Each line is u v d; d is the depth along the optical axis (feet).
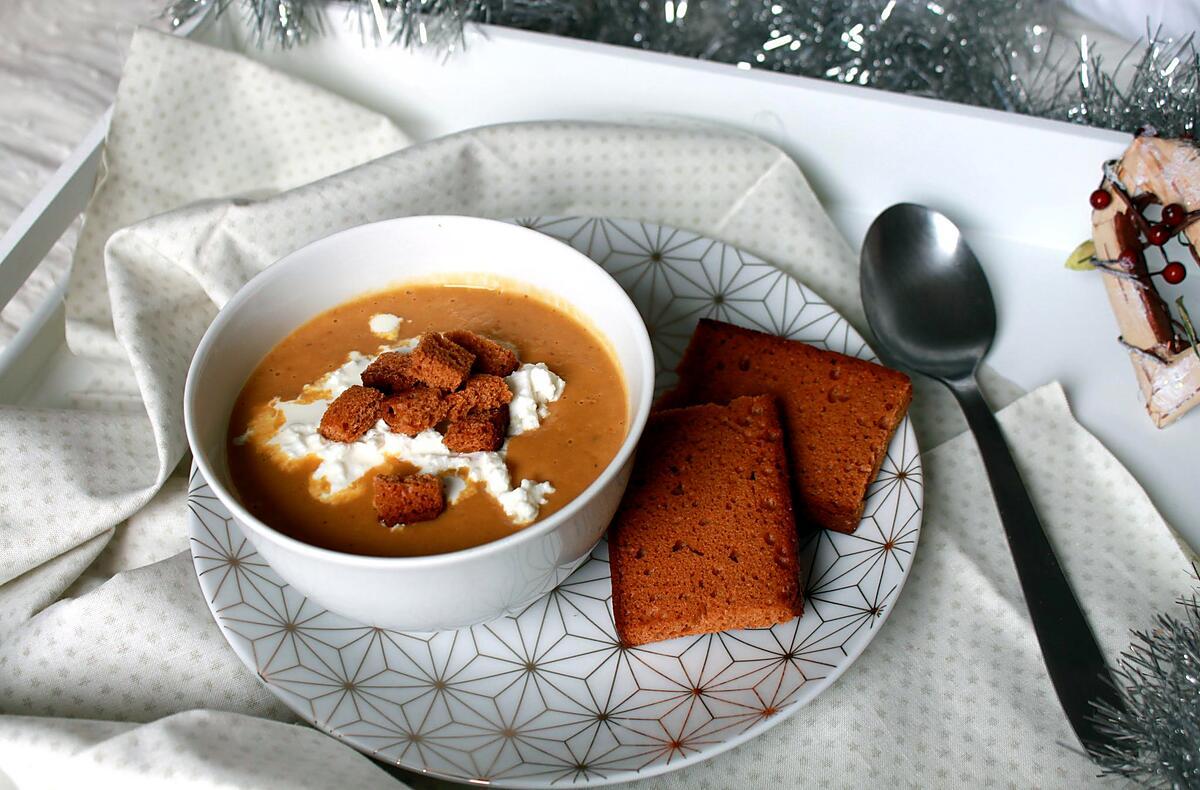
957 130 1.82
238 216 1.76
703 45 2.05
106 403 1.75
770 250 1.85
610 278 1.56
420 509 1.44
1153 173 1.66
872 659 1.53
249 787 1.38
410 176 1.82
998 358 1.75
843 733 1.49
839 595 1.53
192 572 1.58
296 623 1.50
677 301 1.76
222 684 1.53
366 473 1.49
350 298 1.63
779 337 1.71
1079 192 1.81
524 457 1.50
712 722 1.45
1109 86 1.89
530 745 1.44
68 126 2.43
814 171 1.91
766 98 1.87
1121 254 1.68
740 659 1.49
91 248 1.84
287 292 1.59
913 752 1.48
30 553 1.59
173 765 1.40
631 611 1.51
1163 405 1.67
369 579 1.37
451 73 1.95
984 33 1.96
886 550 1.55
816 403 1.65
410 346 1.60
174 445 1.65
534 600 1.49
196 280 1.77
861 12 1.97
